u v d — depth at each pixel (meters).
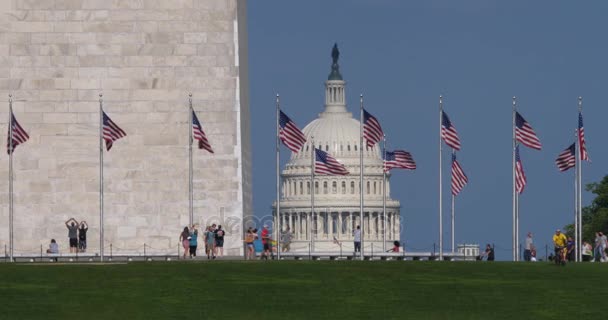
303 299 199.75
